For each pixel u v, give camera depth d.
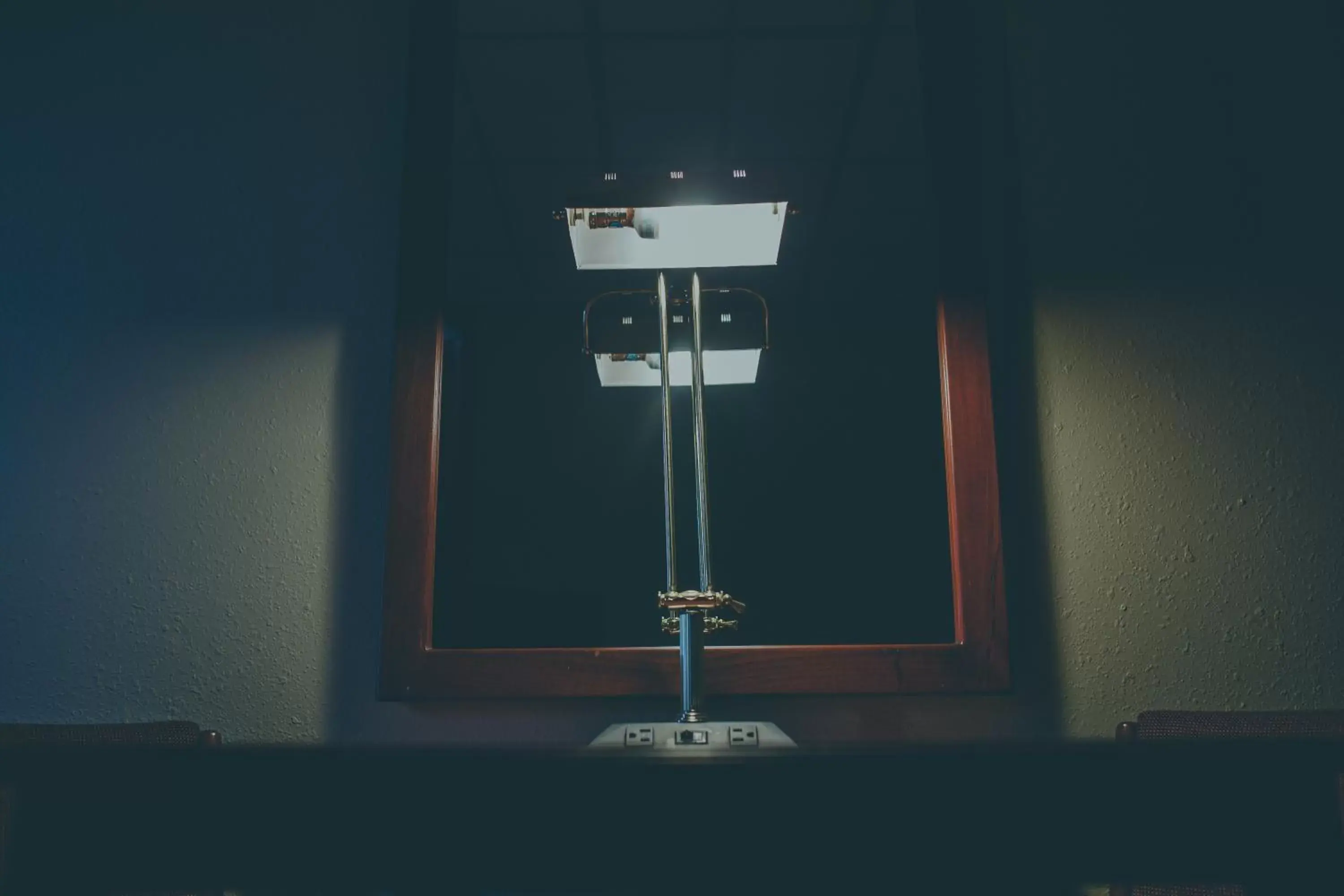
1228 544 1.77
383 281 1.90
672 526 1.65
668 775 0.77
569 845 0.77
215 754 0.79
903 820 0.76
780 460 1.79
